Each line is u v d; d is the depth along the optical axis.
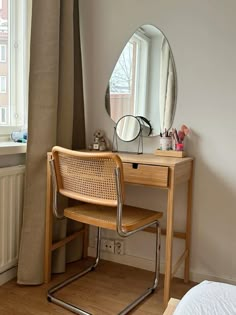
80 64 2.32
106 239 2.37
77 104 2.32
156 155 2.04
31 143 1.94
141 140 2.22
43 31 1.91
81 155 1.58
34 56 1.91
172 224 1.73
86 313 1.69
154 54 2.14
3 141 2.10
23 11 2.14
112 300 1.86
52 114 1.97
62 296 1.87
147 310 1.77
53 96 1.97
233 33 1.91
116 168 1.53
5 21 2.12
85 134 2.39
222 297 0.85
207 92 2.00
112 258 2.37
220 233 2.03
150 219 1.81
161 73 2.12
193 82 2.03
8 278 2.00
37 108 1.93
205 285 0.94
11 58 2.15
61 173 1.77
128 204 2.30
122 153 2.17
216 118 1.99
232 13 1.91
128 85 2.24
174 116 2.10
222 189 2.01
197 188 2.07
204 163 2.04
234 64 1.92
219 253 2.04
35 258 1.97
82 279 2.09
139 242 2.28
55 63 1.96
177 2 2.04
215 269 2.06
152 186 1.75
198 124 2.04
